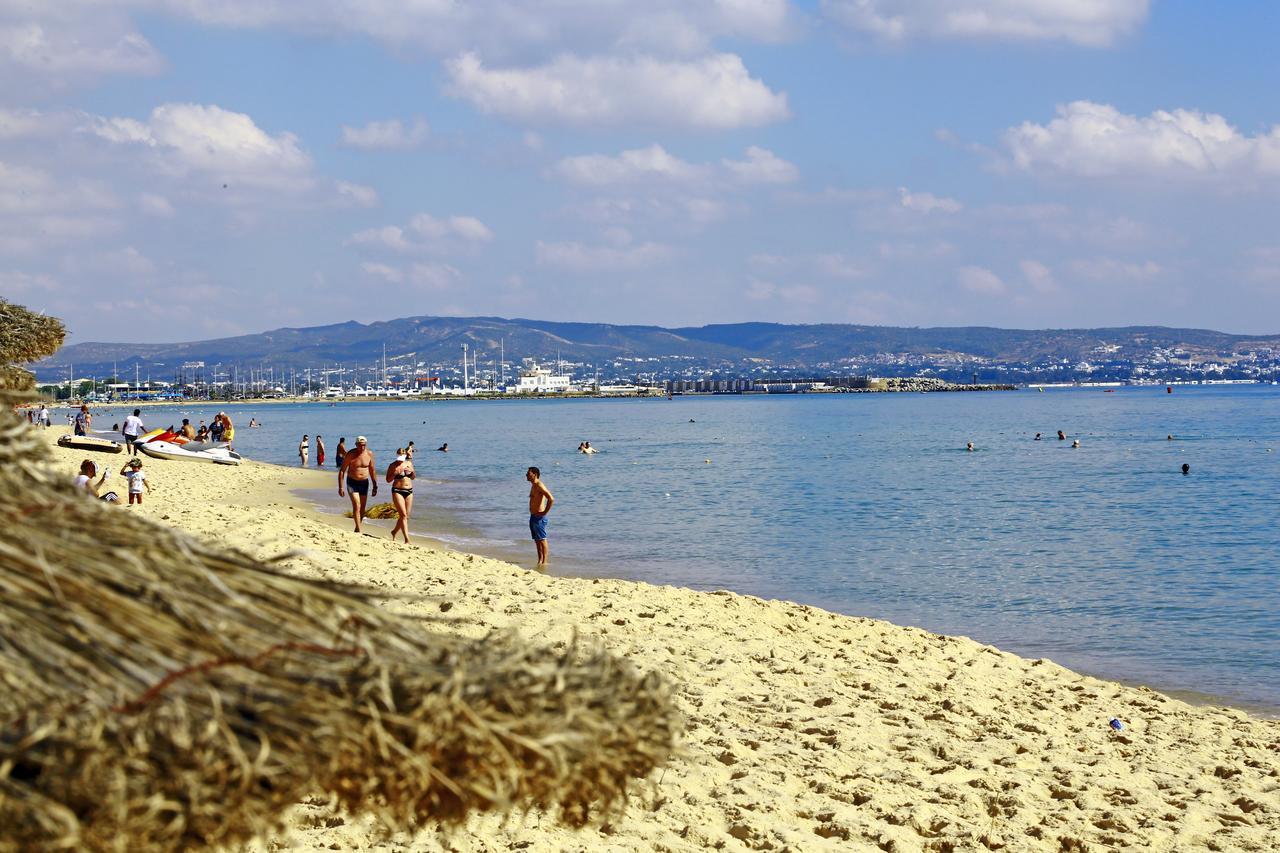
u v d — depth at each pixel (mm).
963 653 13062
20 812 2084
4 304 6902
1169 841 7270
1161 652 15172
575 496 37500
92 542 2479
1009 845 6992
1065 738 9609
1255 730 10547
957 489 41281
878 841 6875
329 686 2469
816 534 27750
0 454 2596
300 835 6133
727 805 7184
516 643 2875
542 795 2652
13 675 2238
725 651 11688
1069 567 22781
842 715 9625
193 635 2426
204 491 32094
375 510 28125
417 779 2504
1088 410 144250
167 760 2211
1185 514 33094
